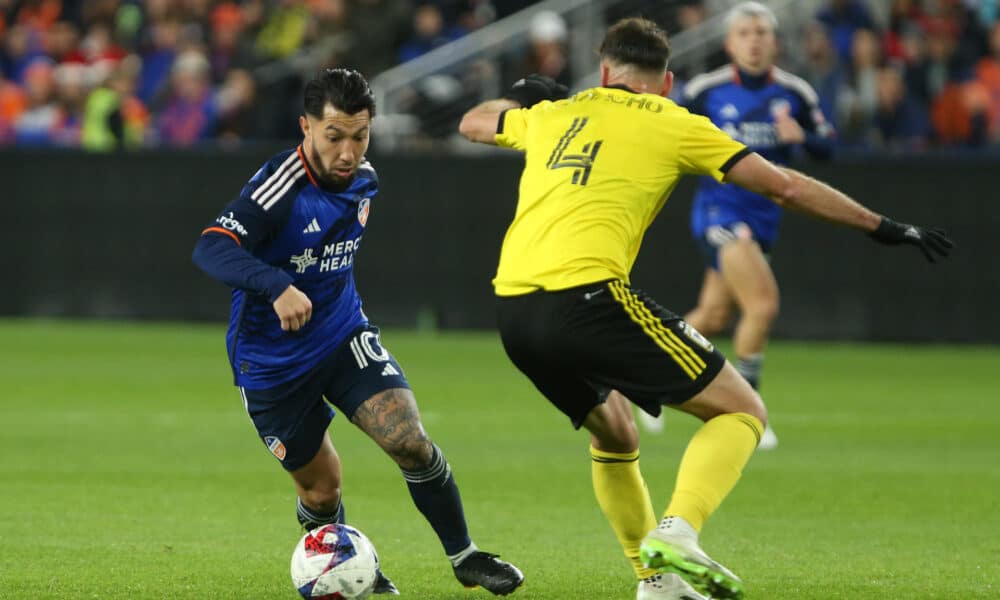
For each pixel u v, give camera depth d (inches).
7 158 2591.0
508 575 740.7
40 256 2600.9
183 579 782.5
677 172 708.7
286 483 1137.4
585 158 707.4
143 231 2571.4
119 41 3026.6
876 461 1286.9
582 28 2741.1
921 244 695.7
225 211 714.2
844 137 2487.7
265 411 756.0
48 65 2974.9
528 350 700.7
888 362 2188.7
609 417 717.3
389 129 2605.8
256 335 745.6
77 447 1320.1
